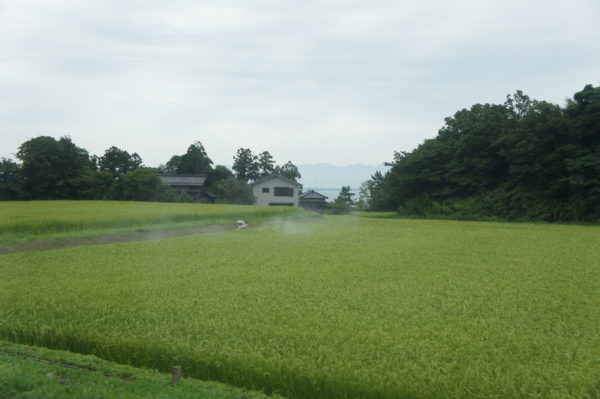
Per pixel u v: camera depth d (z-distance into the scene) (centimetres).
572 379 540
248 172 10638
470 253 1780
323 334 702
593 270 1371
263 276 1234
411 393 515
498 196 5022
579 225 4125
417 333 709
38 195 6359
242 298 959
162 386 544
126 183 6481
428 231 3009
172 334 705
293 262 1509
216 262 1498
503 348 641
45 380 541
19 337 727
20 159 6275
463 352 625
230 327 740
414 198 5962
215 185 7619
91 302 906
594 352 636
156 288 1059
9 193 6469
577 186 4400
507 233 2864
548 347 646
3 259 1544
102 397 498
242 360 595
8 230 1992
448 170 5703
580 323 783
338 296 985
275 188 7806
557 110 4728
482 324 762
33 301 907
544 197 4681
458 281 1171
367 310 863
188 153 9325
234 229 3086
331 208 7156
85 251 1772
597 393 517
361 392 530
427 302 933
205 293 1005
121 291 1017
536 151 4644
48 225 2148
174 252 1762
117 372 598
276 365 584
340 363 586
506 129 5262
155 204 4772
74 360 631
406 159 6188
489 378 544
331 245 2056
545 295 1009
